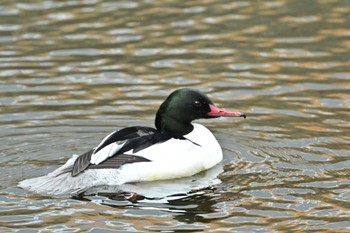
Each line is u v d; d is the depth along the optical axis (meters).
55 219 10.86
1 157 13.09
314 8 19.91
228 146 13.66
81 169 12.01
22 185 11.91
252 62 17.14
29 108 15.19
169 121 13.26
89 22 19.22
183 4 20.38
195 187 12.05
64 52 17.72
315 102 15.27
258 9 19.94
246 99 15.51
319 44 17.89
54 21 19.30
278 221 10.78
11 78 16.50
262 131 14.23
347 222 10.71
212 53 17.59
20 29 18.89
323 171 12.45
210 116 13.27
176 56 17.50
